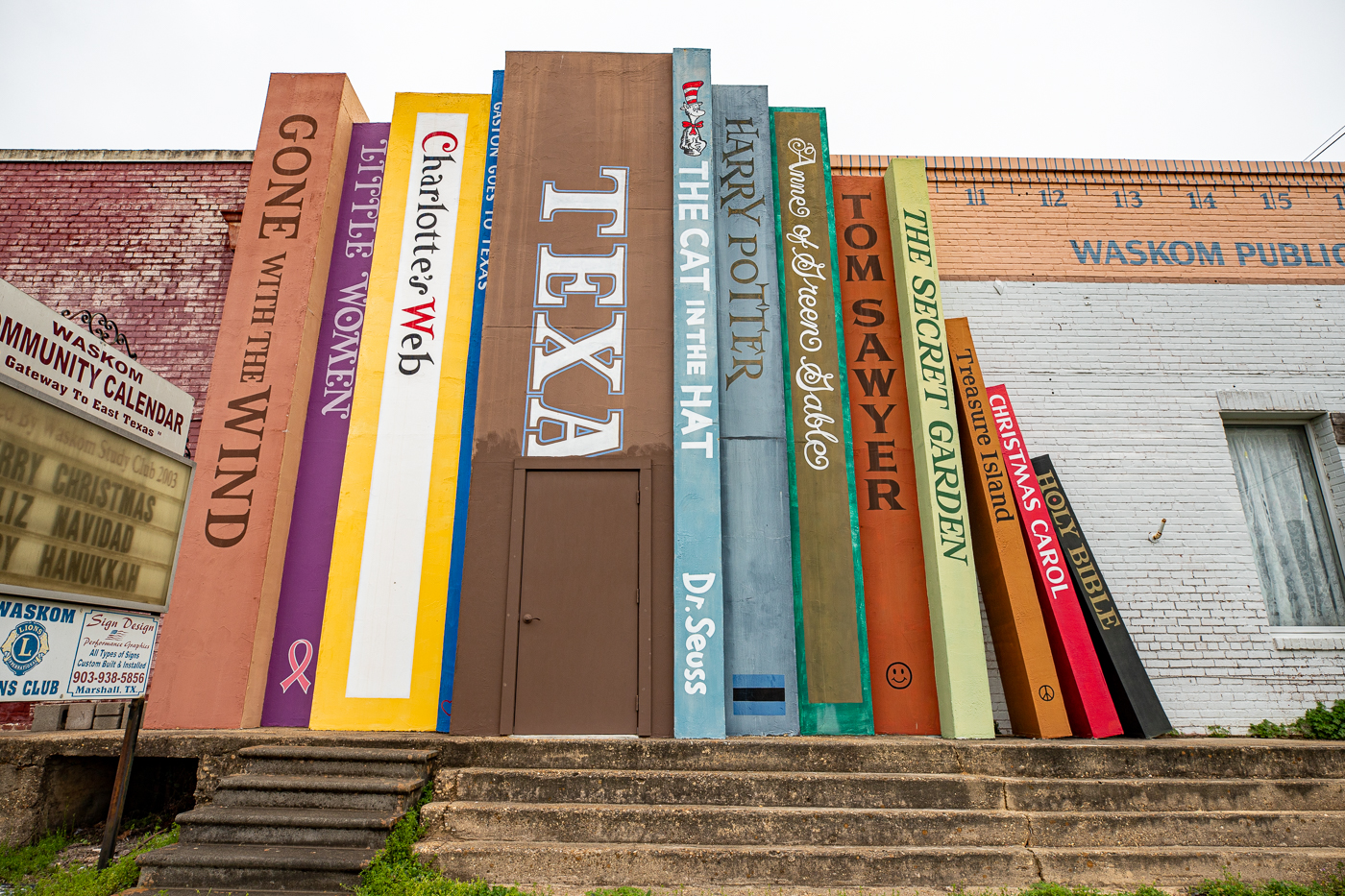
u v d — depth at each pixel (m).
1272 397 7.52
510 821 4.50
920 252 6.95
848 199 7.45
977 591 6.27
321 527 6.50
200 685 5.84
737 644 5.89
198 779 5.18
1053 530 6.38
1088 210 8.08
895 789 4.72
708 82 7.05
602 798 4.70
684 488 5.93
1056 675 5.94
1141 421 7.46
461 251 7.18
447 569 6.35
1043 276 7.87
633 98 7.14
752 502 6.18
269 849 4.35
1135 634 6.89
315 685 6.06
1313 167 8.19
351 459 6.57
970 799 4.71
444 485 6.54
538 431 6.16
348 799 4.64
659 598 5.78
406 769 4.84
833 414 6.62
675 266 6.49
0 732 5.76
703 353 6.26
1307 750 5.08
